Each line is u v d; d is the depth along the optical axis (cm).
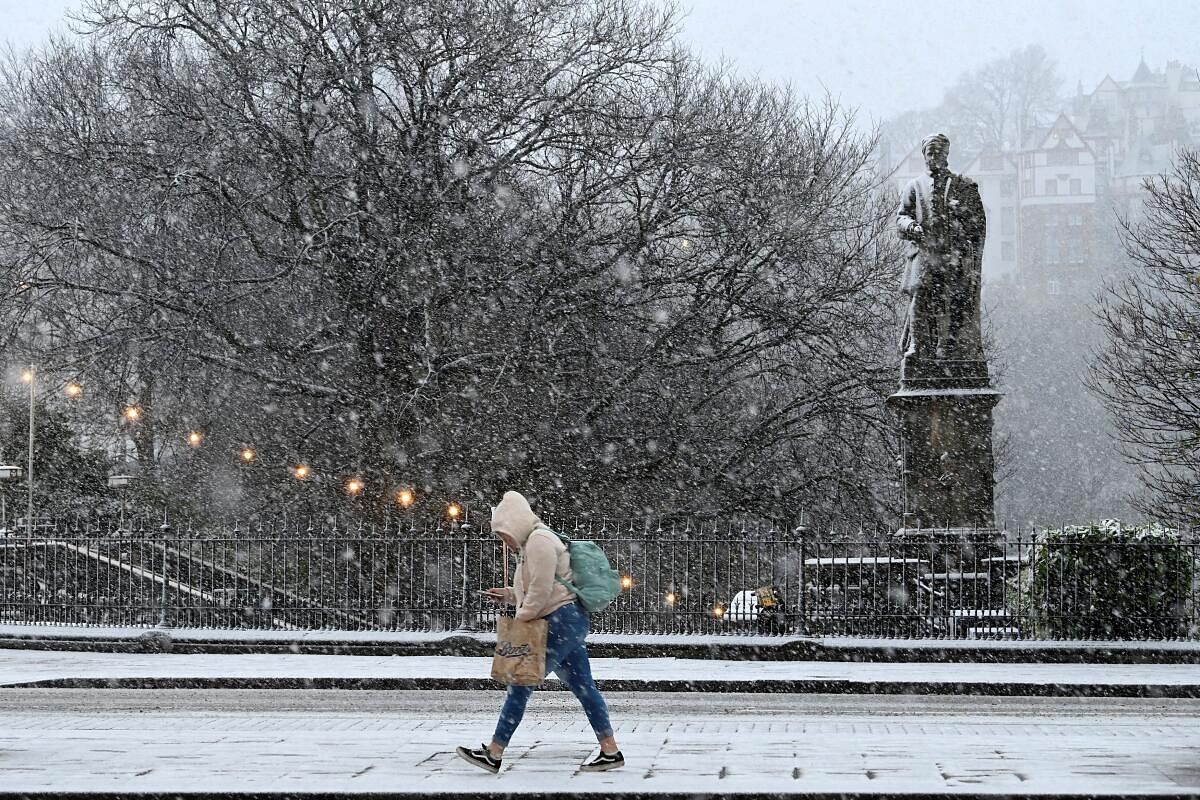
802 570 2023
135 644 1994
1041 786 801
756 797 795
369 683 1600
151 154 3206
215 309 3278
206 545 2561
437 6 3184
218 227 3300
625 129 3356
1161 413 3347
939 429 2327
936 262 2345
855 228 3969
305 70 3222
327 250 3186
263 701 1467
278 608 2162
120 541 2239
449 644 1947
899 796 784
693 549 2483
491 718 1301
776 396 3988
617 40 3434
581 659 895
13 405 4100
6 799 809
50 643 2030
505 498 912
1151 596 1903
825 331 3662
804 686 1575
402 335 3241
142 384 3647
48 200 3309
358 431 3378
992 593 2194
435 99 3250
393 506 3269
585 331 3472
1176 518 3328
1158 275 3681
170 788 821
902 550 2066
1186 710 1395
